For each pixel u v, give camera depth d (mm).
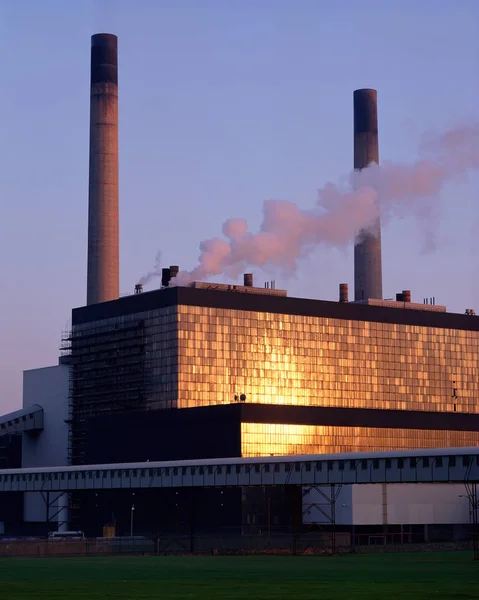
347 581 83375
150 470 165500
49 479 184000
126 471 169500
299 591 73625
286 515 181750
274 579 86062
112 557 131875
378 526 160375
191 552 144000
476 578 86438
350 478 139625
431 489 163125
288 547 147125
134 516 193625
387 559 120438
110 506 198500
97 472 174875
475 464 126438
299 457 146500
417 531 163125
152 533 190125
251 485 151250
